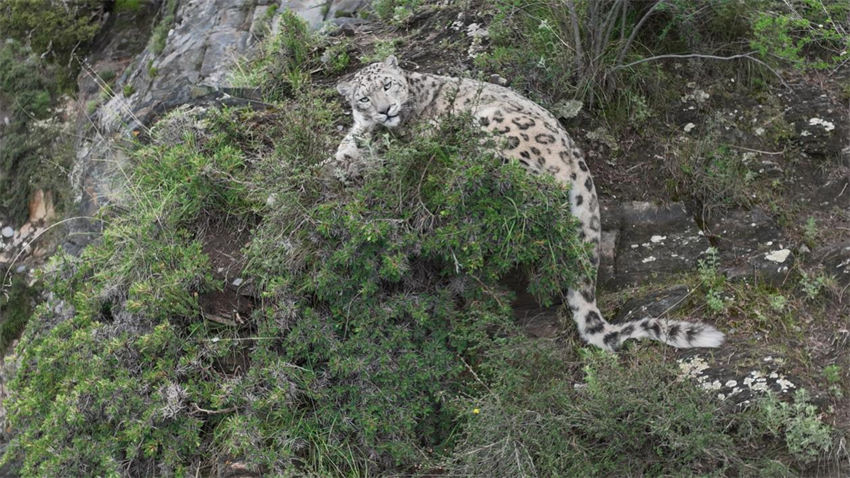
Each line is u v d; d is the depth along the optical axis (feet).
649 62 28.25
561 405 20.38
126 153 29.53
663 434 19.42
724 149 26.55
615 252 25.09
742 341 22.09
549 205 22.06
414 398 21.95
